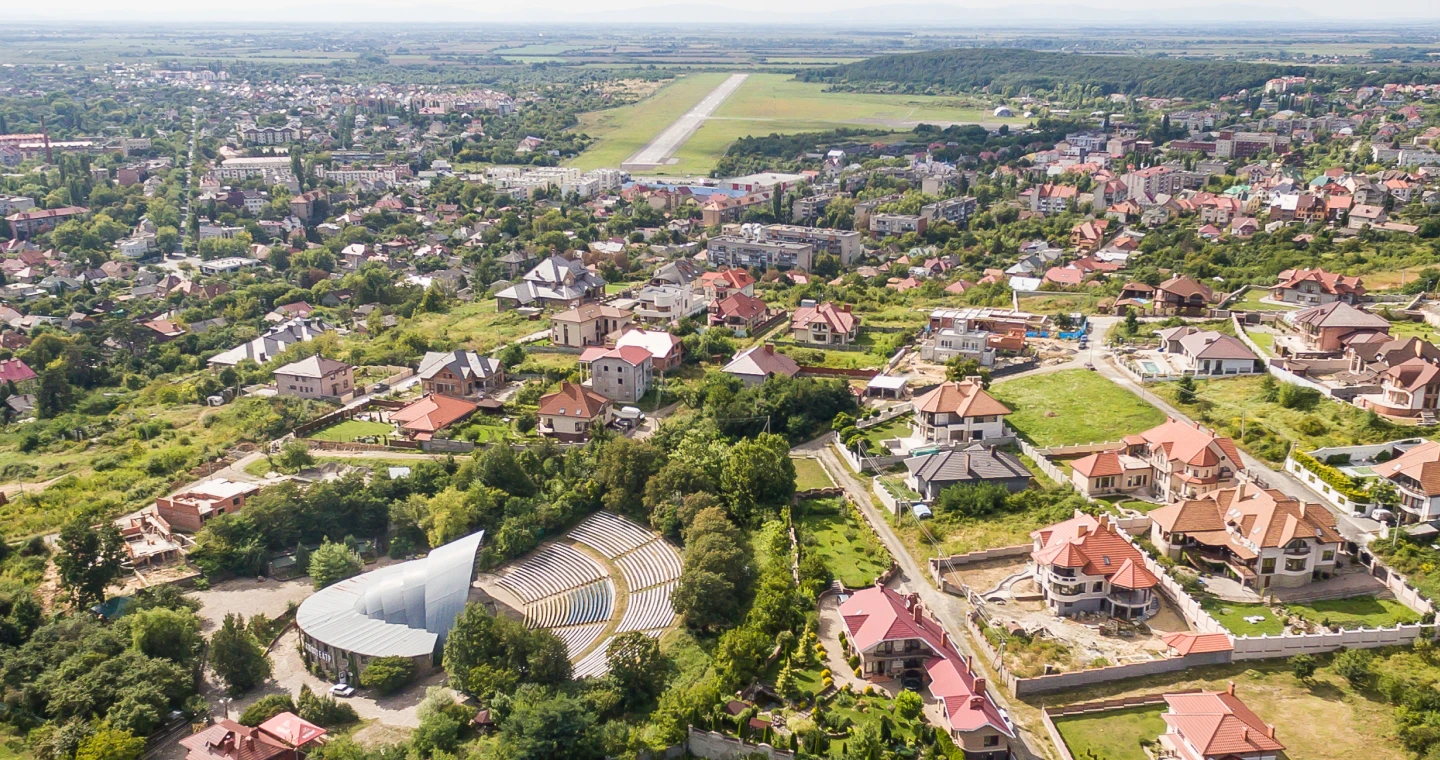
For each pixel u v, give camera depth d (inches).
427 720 5408.5
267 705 5620.1
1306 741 4894.2
